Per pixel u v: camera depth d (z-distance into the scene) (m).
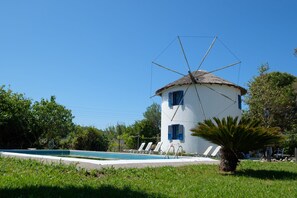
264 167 14.97
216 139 12.27
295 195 7.67
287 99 33.72
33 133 30.30
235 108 28.95
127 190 7.24
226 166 12.42
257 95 32.53
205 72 29.70
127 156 24.48
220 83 27.91
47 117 31.59
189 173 11.50
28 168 9.57
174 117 29.06
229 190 7.95
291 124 33.72
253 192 7.84
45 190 6.61
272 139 11.86
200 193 7.42
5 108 28.17
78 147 32.84
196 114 27.78
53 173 9.05
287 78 42.94
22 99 30.08
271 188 8.55
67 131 33.75
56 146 33.06
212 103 27.89
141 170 10.92
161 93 31.73
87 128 34.47
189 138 27.66
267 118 30.75
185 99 28.52
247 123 12.26
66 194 6.40
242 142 11.92
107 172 10.09
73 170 9.84
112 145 38.47
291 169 14.51
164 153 26.89
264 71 36.19
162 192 7.30
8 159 12.17
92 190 7.02
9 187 6.72
